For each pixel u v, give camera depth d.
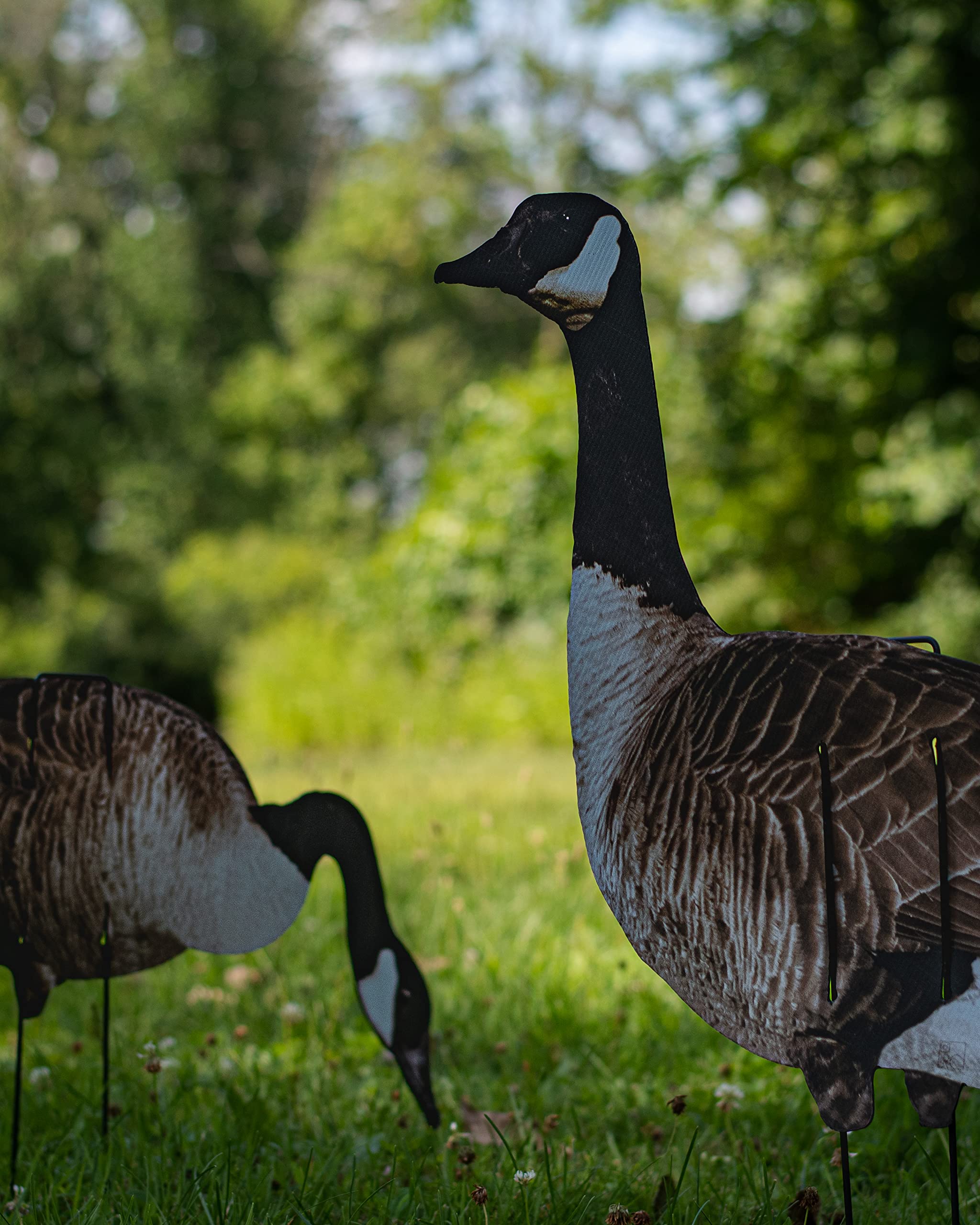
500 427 15.30
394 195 26.38
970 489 12.73
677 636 2.51
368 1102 3.53
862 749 2.15
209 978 4.73
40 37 26.78
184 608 23.45
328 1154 3.14
